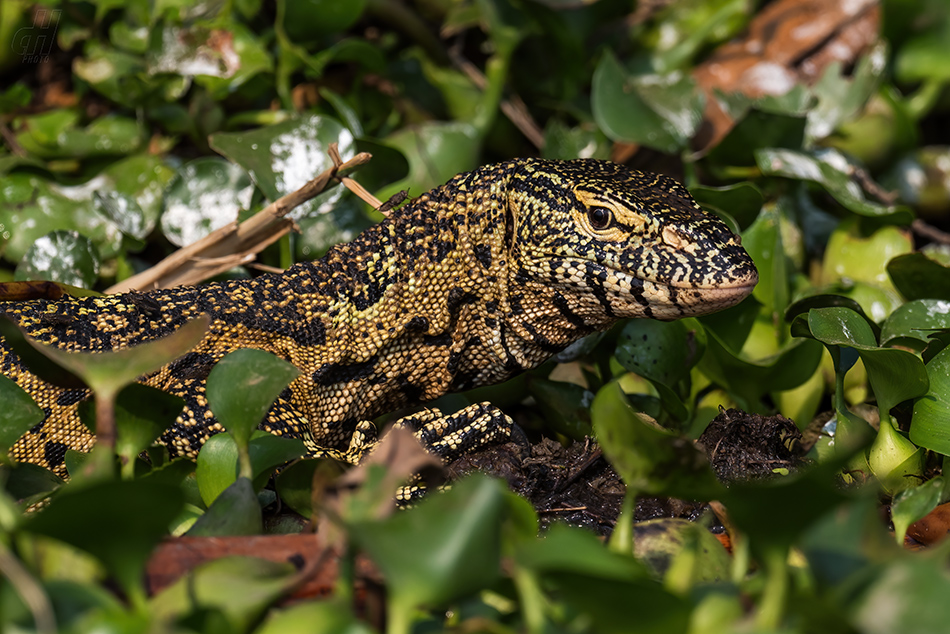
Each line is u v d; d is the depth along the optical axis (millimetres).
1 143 7145
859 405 5508
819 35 8281
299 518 4316
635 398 5562
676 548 3336
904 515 3775
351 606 2654
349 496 2600
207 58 6863
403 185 6637
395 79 7742
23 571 2301
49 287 5066
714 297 4738
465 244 5203
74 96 7590
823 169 6965
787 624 2490
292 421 4930
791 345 5305
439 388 5484
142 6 7297
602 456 4766
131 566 2492
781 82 8008
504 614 2801
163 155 7027
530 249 5039
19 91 7141
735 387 5570
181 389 4887
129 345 4918
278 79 7098
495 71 7547
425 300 5242
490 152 8055
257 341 5105
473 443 5051
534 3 7340
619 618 2346
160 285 5809
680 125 7148
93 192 6312
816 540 2559
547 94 7977
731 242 4836
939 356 4602
